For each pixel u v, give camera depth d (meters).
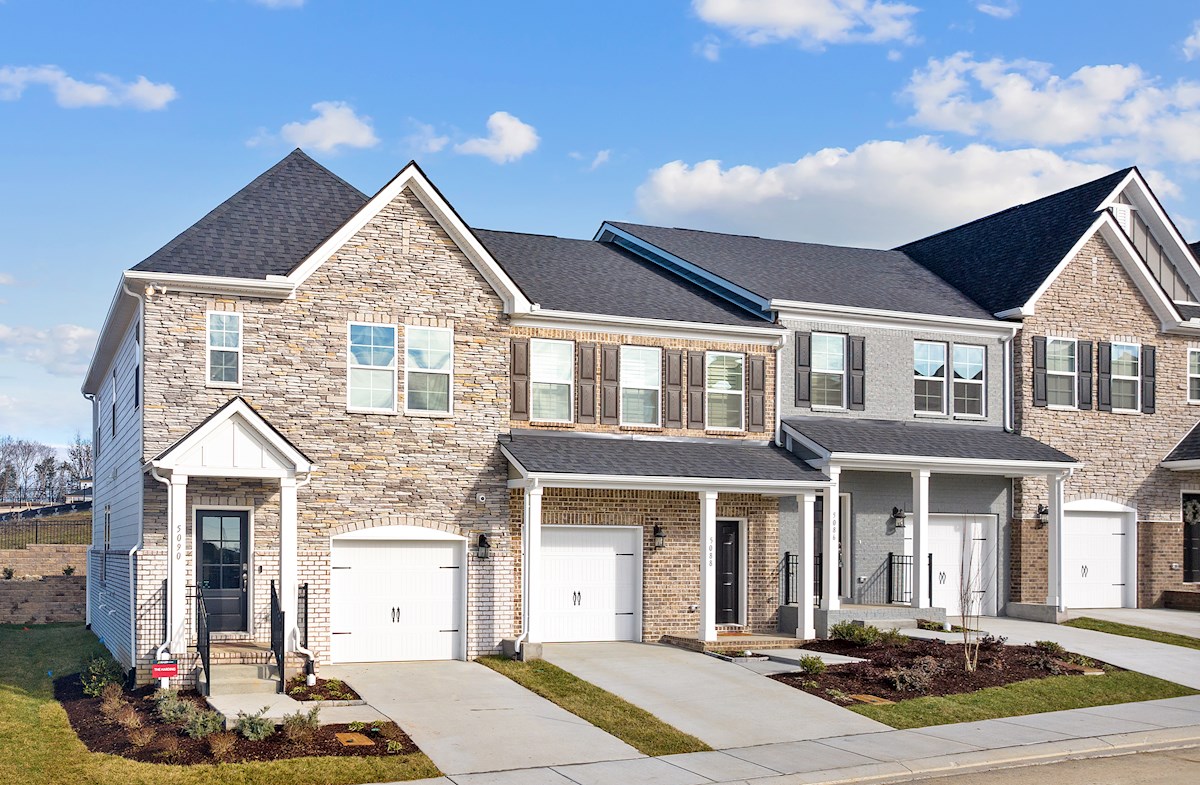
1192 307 32.59
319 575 21.61
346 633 22.09
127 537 23.39
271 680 18.80
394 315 22.55
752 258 30.50
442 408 22.86
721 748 16.28
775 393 26.78
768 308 26.73
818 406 27.41
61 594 34.88
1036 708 19.09
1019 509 29.25
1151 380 31.05
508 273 24.67
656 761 15.49
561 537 24.41
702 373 26.08
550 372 24.70
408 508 22.39
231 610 21.05
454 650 22.75
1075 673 21.45
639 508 24.88
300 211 23.59
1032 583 29.20
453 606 22.84
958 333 29.05
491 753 15.66
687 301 27.20
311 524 21.62
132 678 20.23
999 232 33.62
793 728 17.38
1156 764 15.95
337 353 22.05
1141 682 21.11
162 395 20.78
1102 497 30.17
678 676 20.58
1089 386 30.17
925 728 17.62
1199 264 32.44
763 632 25.62
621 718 17.67
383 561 22.44
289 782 14.09
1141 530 30.69
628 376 25.45
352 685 19.55
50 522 50.66
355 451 22.05
